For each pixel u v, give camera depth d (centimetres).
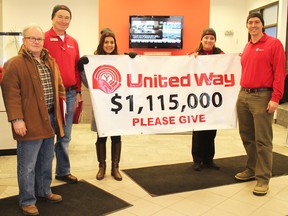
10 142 448
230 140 555
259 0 834
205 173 380
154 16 750
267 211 284
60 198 297
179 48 762
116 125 326
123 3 749
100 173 357
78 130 634
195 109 346
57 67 286
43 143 282
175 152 477
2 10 835
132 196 313
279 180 358
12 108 248
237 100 344
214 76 348
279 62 301
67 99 326
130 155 458
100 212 277
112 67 323
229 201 304
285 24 716
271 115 317
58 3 845
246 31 918
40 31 258
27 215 270
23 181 265
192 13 756
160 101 336
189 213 279
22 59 254
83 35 859
